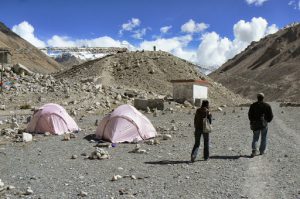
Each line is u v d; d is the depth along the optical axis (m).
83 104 36.47
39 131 20.73
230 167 12.03
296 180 10.27
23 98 37.06
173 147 16.14
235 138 18.36
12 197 9.15
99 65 92.19
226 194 9.15
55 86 43.94
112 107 36.41
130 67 88.75
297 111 35.00
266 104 13.71
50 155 14.59
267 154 14.07
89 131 21.52
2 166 12.73
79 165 12.75
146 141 17.66
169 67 89.88
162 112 33.62
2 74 45.81
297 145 16.06
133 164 12.84
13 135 19.52
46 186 10.15
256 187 9.69
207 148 13.13
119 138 17.88
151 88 76.62
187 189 9.65
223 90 84.19
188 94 46.09
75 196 9.20
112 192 9.47
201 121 12.88
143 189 9.70
